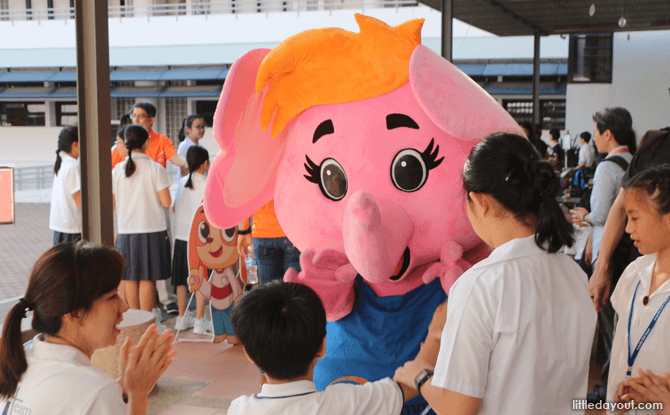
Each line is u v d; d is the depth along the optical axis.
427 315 2.53
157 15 24.89
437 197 2.41
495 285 1.50
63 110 26.36
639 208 2.08
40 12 26.02
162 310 6.51
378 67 2.46
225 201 2.79
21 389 1.62
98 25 3.53
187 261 5.67
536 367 1.49
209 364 4.81
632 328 2.14
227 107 2.57
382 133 2.43
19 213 17.34
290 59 2.43
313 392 1.77
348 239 2.28
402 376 1.84
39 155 26.41
